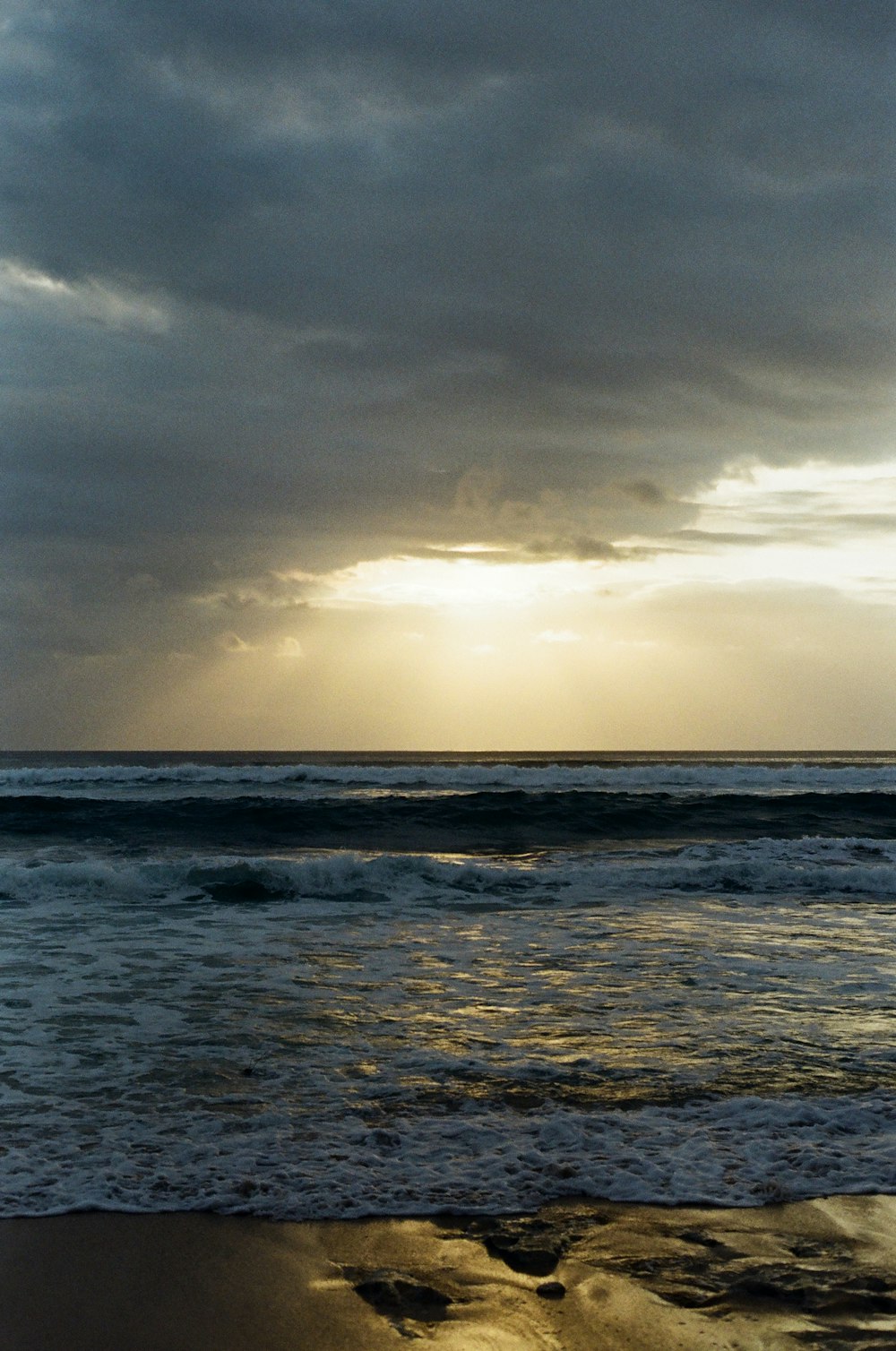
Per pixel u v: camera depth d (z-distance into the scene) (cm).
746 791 3466
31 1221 448
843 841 1972
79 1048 709
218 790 3262
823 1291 395
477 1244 434
